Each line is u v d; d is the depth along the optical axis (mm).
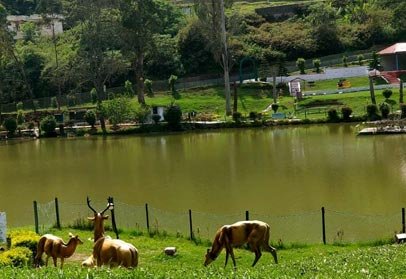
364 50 92938
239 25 86500
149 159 46812
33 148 57531
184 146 53031
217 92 78750
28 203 33062
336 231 24016
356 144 47594
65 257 18359
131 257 15914
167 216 27578
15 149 57500
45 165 46750
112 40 74188
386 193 31000
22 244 20422
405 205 28328
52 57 90375
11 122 66625
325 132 55562
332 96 70062
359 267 14148
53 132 65812
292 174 37344
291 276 13180
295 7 107000
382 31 96000
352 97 68125
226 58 69938
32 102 78562
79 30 89875
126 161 46469
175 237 23281
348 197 30594
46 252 18625
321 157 42781
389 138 49719
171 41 94188
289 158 43250
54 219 27000
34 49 91812
